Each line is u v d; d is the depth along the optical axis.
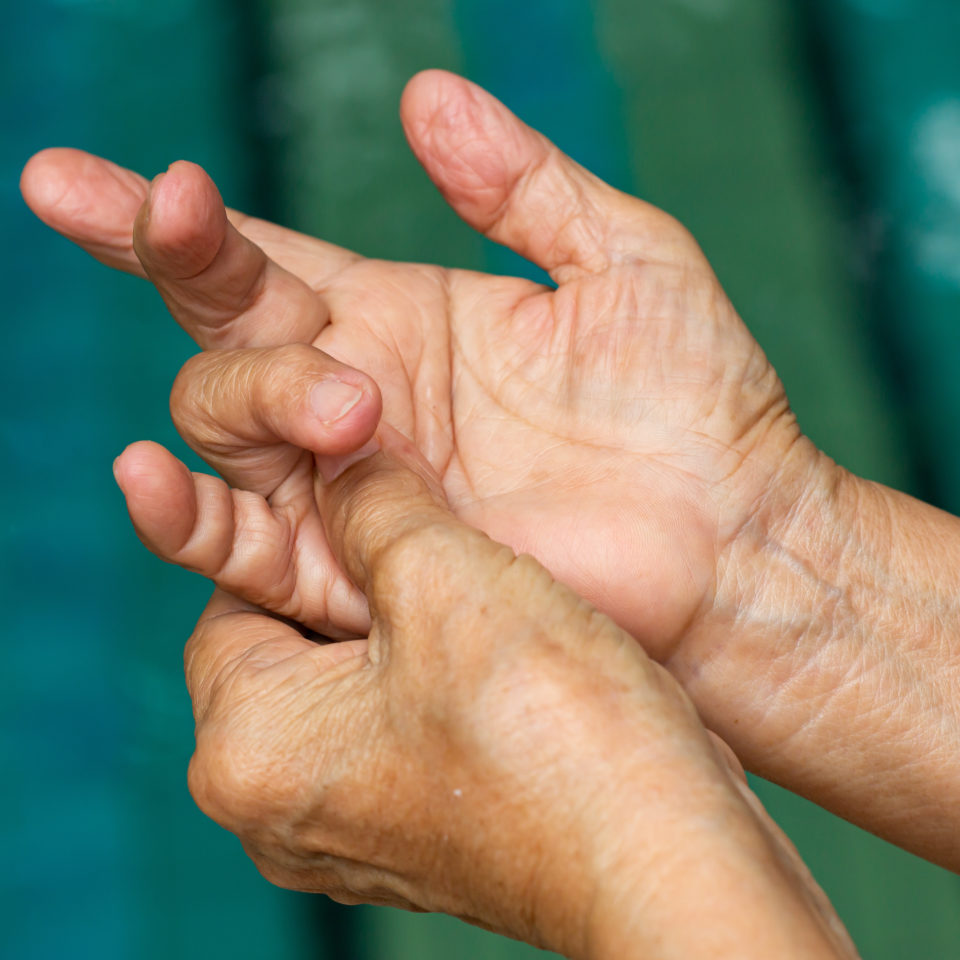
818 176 1.58
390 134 1.64
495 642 0.72
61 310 1.46
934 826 0.80
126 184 0.82
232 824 0.75
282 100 1.67
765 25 1.72
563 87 1.67
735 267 1.51
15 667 1.26
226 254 0.79
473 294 0.83
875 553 0.81
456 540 0.74
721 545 0.80
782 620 0.80
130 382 1.42
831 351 1.45
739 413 0.81
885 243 1.52
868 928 1.14
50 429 1.38
